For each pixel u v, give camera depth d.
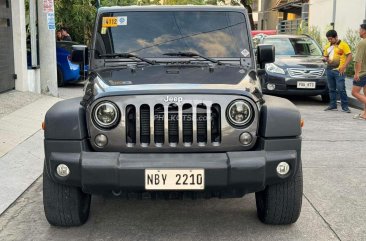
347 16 20.66
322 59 13.19
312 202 5.25
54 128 3.99
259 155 3.92
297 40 14.23
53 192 4.27
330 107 11.68
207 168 3.85
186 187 3.88
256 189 3.98
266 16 45.41
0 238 4.35
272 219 4.48
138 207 5.15
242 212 4.98
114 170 3.84
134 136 4.00
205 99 3.99
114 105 3.99
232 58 5.09
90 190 3.96
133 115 4.00
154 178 3.86
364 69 10.23
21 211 5.02
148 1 27.73
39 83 12.76
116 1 23.84
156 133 4.01
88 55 5.41
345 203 5.23
